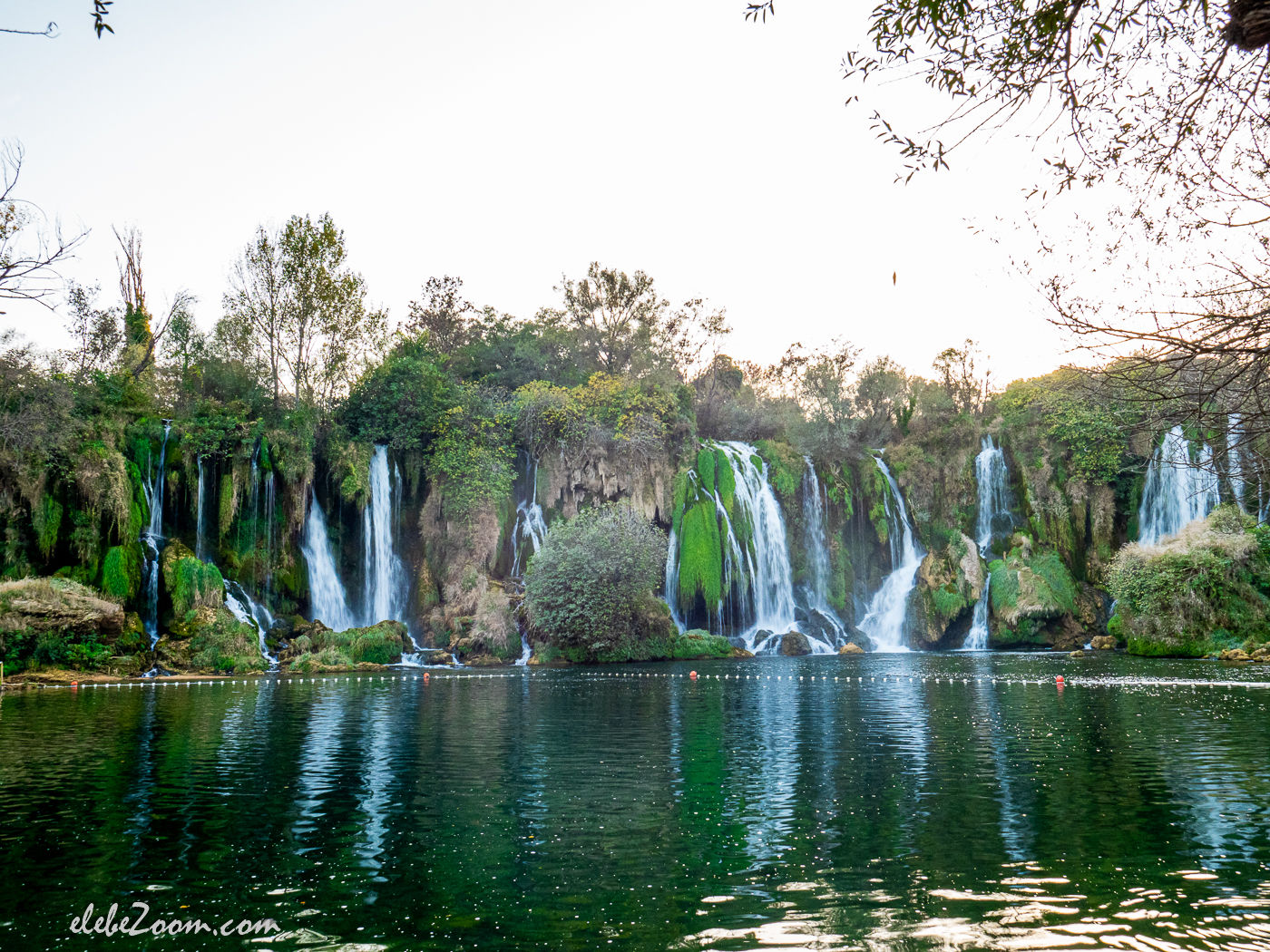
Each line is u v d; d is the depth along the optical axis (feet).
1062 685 98.99
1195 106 22.07
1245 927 25.93
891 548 211.61
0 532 129.49
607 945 25.27
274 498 162.20
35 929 26.68
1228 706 77.87
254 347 181.68
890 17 22.70
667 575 187.11
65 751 58.59
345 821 39.37
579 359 247.91
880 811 40.45
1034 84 22.00
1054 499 201.67
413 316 241.76
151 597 138.41
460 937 26.00
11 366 134.00
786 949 24.73
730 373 265.95
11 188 28.12
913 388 270.87
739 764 52.42
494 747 59.41
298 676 125.29
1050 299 22.88
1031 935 25.50
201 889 30.25
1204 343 20.89
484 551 171.83
